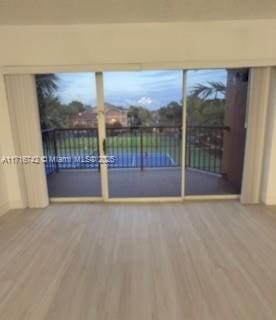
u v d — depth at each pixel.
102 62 3.00
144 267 2.16
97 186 4.14
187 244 2.50
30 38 2.94
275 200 3.41
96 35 2.93
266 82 3.05
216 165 4.50
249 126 3.22
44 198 3.48
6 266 2.21
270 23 2.87
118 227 2.89
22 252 2.42
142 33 2.92
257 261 2.21
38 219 3.12
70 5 2.38
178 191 3.85
